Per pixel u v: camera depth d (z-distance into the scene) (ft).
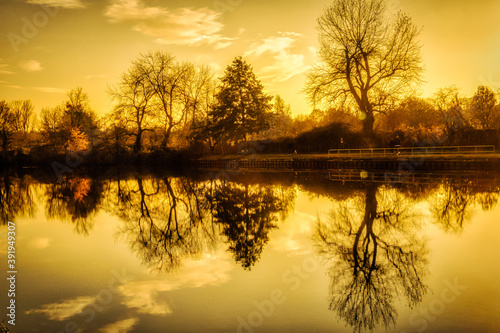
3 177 179.83
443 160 121.29
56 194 117.50
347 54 163.63
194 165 214.48
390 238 53.21
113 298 35.22
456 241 49.67
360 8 163.94
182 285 38.11
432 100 188.44
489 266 39.83
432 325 29.04
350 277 39.37
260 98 217.15
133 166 224.74
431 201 76.23
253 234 58.80
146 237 60.29
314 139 190.08
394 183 103.60
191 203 93.76
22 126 334.44
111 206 93.50
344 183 110.11
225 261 45.93
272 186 113.60
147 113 222.89
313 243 52.49
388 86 167.63
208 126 215.92
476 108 175.11
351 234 56.24
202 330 29.22
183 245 54.24
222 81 216.13
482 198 76.43
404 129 170.50
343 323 30.07
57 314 32.14
